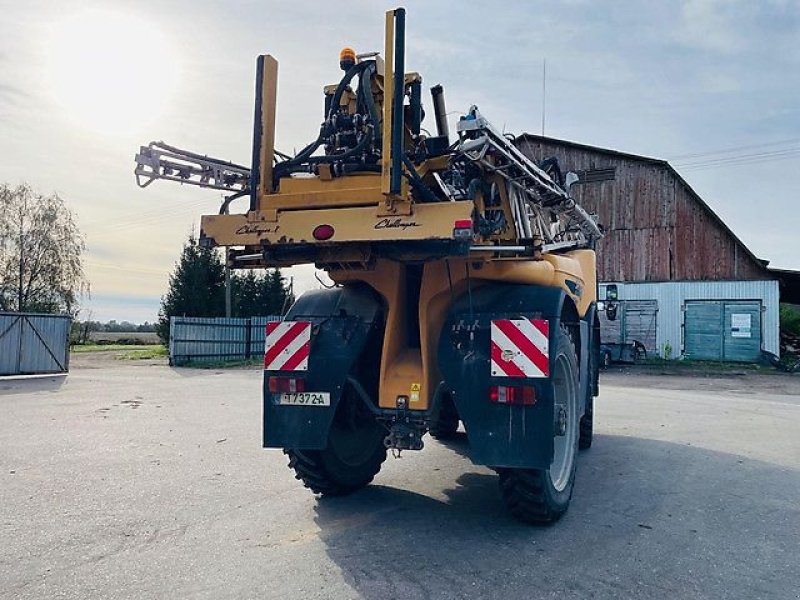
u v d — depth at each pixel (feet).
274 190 15.21
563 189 21.54
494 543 13.96
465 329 14.61
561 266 19.01
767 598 11.30
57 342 63.52
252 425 30.07
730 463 22.15
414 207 13.20
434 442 25.39
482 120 13.61
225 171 18.21
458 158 14.30
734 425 30.68
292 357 15.87
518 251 14.98
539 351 13.70
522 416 13.75
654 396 44.24
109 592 11.27
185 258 123.34
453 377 14.38
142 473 20.26
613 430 28.96
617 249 91.40
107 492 17.98
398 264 16.06
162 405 37.93
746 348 81.51
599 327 25.81
